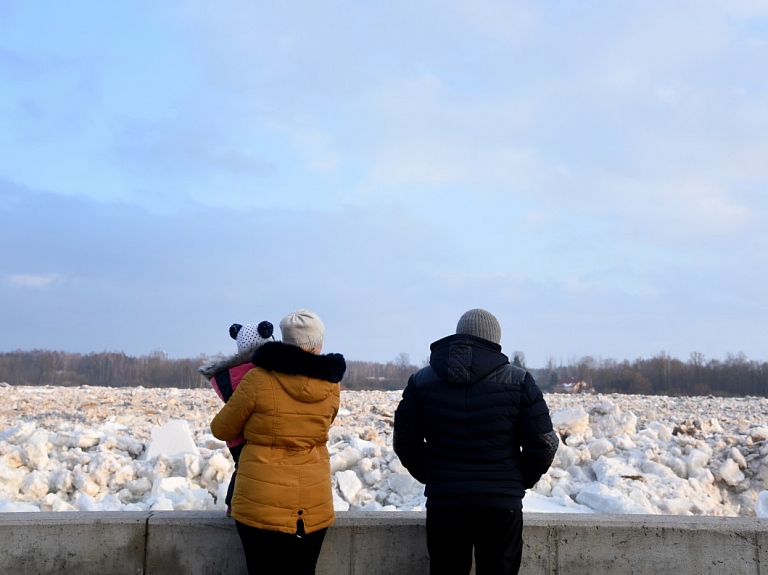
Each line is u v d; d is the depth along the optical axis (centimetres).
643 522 504
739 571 499
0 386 2900
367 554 501
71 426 1172
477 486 422
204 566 493
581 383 5225
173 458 934
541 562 502
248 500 423
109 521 493
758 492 1011
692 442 1140
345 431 1222
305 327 445
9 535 485
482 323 447
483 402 430
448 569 438
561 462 1045
